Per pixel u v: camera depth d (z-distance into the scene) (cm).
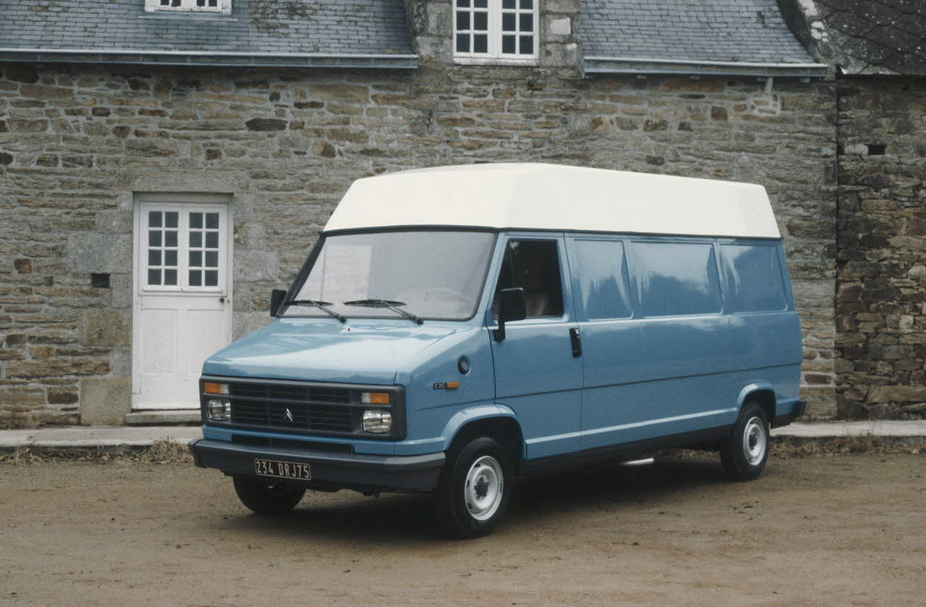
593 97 1225
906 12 1314
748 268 928
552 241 746
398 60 1171
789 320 966
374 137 1190
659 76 1231
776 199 1255
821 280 1257
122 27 1166
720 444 909
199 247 1177
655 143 1234
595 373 762
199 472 940
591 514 773
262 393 682
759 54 1257
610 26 1265
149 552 642
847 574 595
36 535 686
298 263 1177
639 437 804
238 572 596
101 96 1145
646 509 792
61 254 1138
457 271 708
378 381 636
